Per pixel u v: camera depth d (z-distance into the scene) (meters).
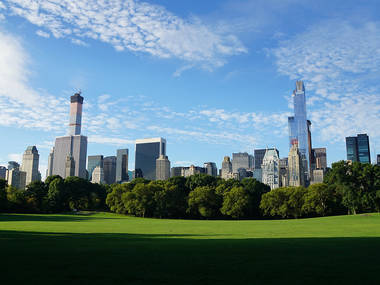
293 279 14.20
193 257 19.78
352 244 26.50
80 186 157.00
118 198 138.38
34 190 145.62
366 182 102.12
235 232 43.50
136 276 14.77
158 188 132.38
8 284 13.38
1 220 76.81
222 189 143.00
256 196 142.38
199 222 81.50
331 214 121.38
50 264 17.52
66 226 56.28
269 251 22.36
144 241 30.02
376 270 15.91
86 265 17.23
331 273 15.30
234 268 16.44
